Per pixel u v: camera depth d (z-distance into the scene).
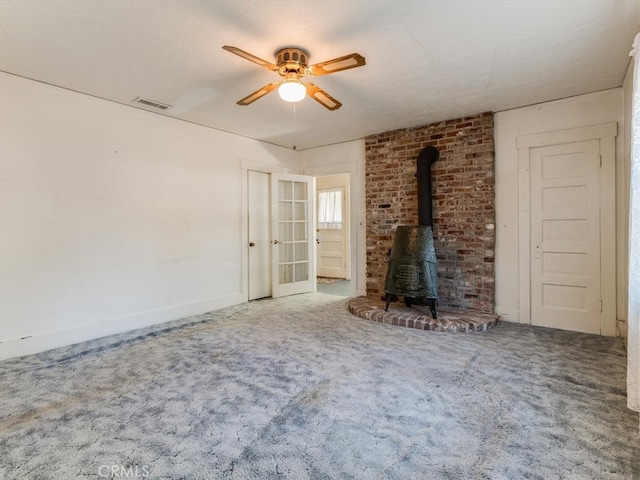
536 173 3.65
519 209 3.74
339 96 3.40
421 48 2.50
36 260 3.00
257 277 5.14
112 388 2.28
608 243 3.29
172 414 1.95
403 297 4.48
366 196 4.90
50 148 3.08
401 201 4.55
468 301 4.00
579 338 3.21
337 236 7.60
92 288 3.35
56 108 3.11
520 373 2.45
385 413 1.95
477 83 3.11
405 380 2.35
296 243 5.60
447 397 2.12
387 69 2.82
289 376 2.43
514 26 2.23
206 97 3.41
